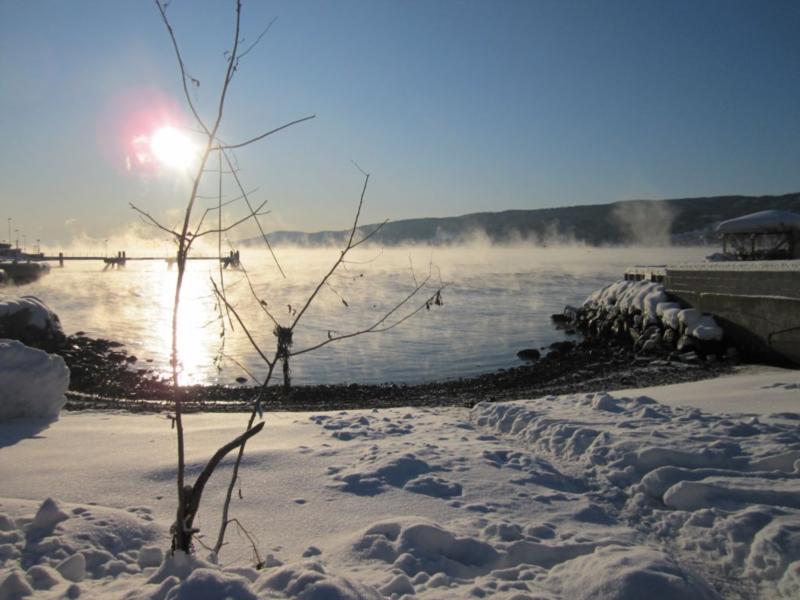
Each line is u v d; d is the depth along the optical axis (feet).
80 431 29.09
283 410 51.55
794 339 60.49
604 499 19.79
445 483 20.53
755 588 14.19
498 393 58.44
